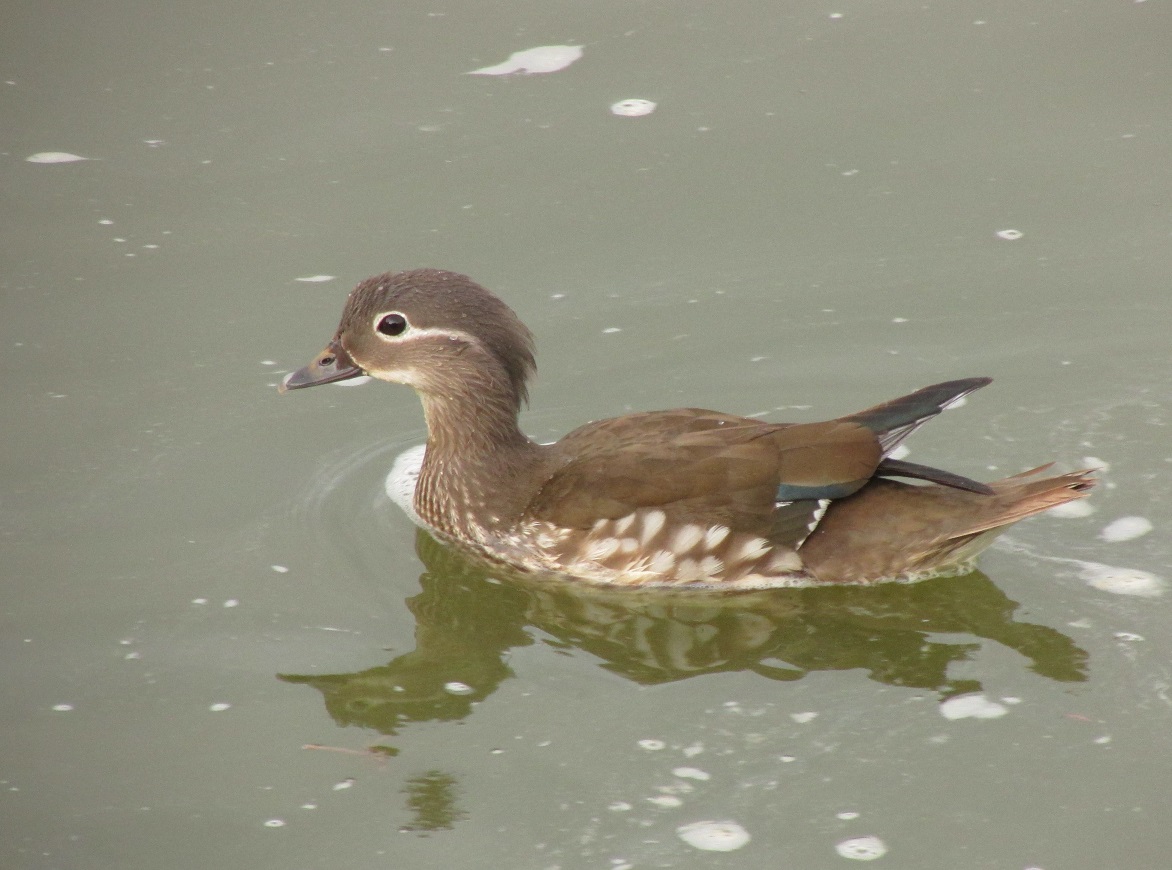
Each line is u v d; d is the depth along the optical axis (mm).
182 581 11836
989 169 16016
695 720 10219
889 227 15461
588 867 9078
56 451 13203
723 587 11680
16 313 14648
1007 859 8938
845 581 11531
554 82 17375
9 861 9242
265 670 10938
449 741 10164
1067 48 17422
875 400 13656
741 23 18172
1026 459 12828
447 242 15461
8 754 10086
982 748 9789
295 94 17250
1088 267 14867
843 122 16641
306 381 12586
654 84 17281
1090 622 10969
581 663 11047
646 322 14625
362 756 10047
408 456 13539
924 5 18281
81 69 17625
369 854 9250
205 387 14008
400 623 11539
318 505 12852
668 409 12656
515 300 14820
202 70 17656
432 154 16484
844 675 10695
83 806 9680
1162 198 15523
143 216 15781
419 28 18219
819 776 9633
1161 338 14062
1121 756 9633
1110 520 12016
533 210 15828
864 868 8945
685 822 9352
